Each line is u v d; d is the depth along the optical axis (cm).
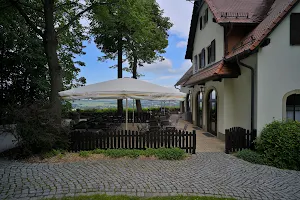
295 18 835
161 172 626
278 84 841
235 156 820
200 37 1561
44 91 1201
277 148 723
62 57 1664
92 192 483
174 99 946
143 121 1905
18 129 742
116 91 877
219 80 1143
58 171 623
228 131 867
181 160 759
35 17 1172
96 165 684
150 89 936
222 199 458
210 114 1377
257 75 838
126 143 869
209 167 683
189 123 1914
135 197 457
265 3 1195
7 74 1069
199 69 1591
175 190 502
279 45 837
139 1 1188
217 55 1180
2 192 477
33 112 749
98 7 1055
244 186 534
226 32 1087
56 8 1017
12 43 1008
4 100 1031
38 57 1129
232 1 1259
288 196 481
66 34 1517
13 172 610
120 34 1839
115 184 530
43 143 766
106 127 1188
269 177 602
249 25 1070
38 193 473
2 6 907
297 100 866
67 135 841
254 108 867
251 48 800
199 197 464
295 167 690
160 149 814
